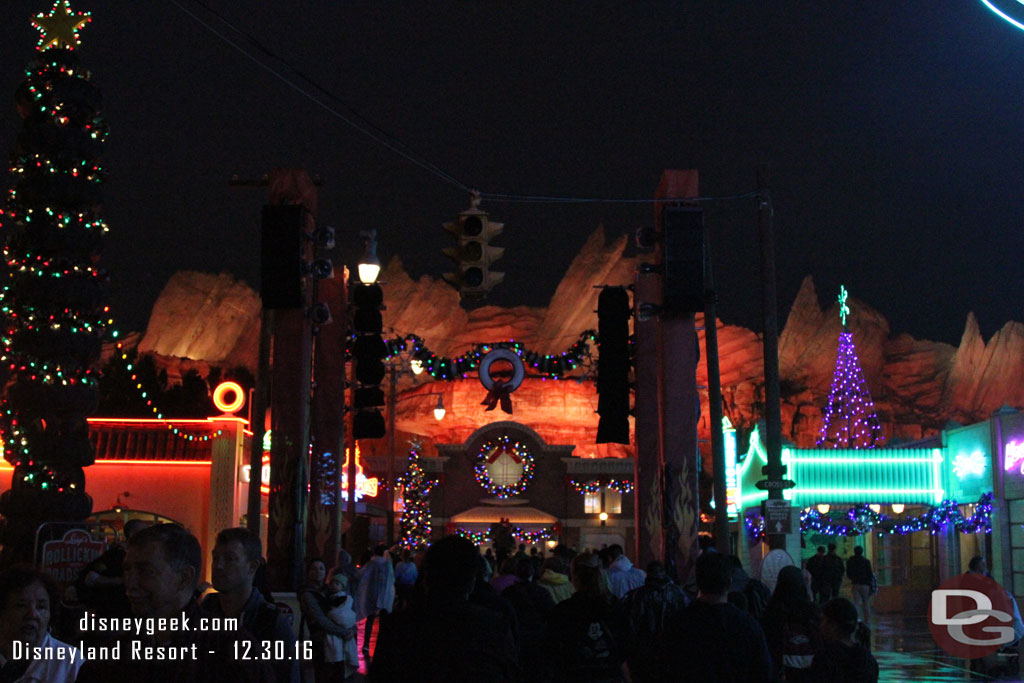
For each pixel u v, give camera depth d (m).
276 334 18.61
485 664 5.12
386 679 5.17
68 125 16.84
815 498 31.20
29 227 16.38
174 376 78.88
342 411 20.97
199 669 4.22
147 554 4.27
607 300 20.64
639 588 9.48
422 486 52.88
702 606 6.21
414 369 21.83
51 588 5.54
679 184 19.55
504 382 21.73
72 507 16.19
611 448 74.38
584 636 7.69
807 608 8.65
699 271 19.11
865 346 92.69
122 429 31.09
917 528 30.73
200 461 30.34
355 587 19.31
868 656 6.84
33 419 16.31
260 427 17.91
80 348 16.36
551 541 54.47
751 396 85.06
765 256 19.50
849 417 78.00
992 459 28.28
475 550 5.36
